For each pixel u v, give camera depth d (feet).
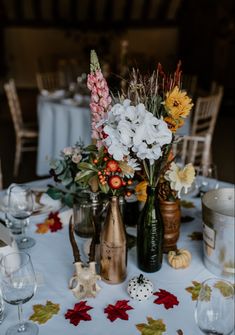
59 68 23.82
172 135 3.59
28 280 3.26
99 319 3.46
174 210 4.25
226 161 15.49
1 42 28.30
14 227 4.82
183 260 4.13
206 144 8.11
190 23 26.40
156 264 4.06
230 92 25.07
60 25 29.07
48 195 4.96
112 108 3.42
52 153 12.98
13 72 29.91
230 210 4.36
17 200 4.64
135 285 3.69
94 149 3.79
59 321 3.44
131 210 4.77
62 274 4.07
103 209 4.23
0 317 3.43
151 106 3.53
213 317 3.07
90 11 28.37
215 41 25.16
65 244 4.60
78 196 4.61
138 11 28.53
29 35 29.17
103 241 3.80
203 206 3.97
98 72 3.55
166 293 3.74
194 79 17.98
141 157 3.44
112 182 3.50
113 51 29.63
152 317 3.49
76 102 12.91
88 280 3.72
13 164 14.62
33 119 21.50
